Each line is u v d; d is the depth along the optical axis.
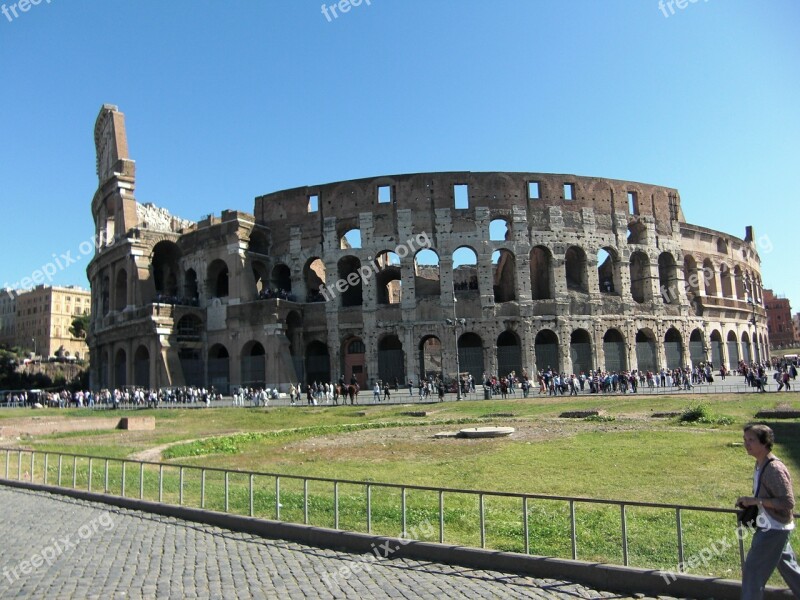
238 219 75.06
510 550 12.16
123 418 42.34
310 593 10.49
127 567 12.06
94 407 69.44
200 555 12.86
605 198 78.06
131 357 78.00
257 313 72.19
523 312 72.62
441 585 10.84
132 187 85.75
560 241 74.88
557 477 20.64
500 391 61.75
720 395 46.97
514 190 75.00
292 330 75.50
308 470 23.62
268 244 79.12
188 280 82.81
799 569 8.28
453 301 71.81
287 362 70.38
